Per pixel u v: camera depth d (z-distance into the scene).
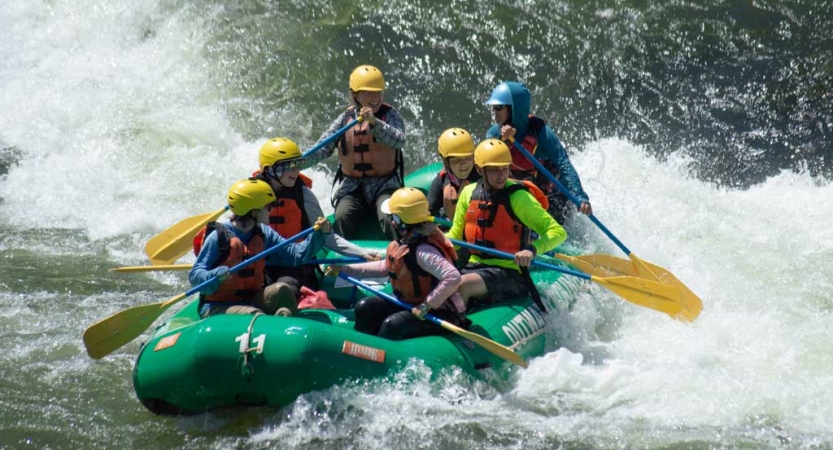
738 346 20.25
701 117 33.31
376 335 17.59
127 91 35.38
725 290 23.50
